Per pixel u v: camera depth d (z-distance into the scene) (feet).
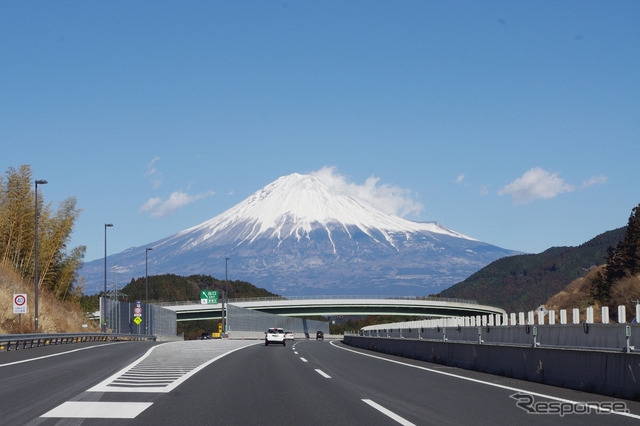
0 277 218.18
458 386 54.39
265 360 90.99
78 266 285.84
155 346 138.10
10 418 35.12
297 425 34.12
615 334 53.88
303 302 470.39
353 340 201.98
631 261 349.82
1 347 118.32
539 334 67.62
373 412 38.83
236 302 452.35
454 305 500.74
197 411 38.37
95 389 49.06
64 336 158.20
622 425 34.65
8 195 251.80
